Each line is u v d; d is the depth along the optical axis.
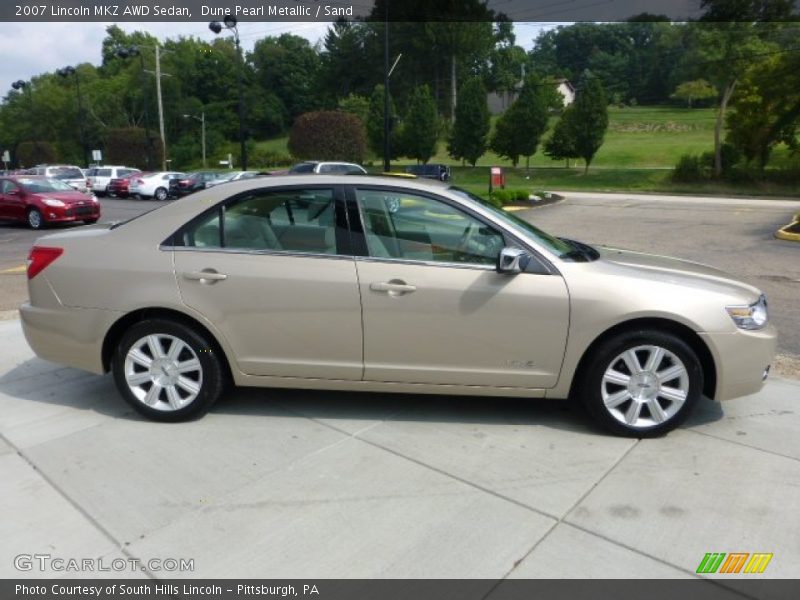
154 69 83.75
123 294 4.15
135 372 4.24
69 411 4.45
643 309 3.87
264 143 92.75
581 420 4.32
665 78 103.25
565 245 4.44
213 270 4.07
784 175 37.78
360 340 4.05
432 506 3.29
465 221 4.05
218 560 2.88
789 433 4.14
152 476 3.57
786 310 7.87
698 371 3.94
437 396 4.73
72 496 3.37
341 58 87.25
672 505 3.30
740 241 14.95
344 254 4.05
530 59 113.38
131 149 61.25
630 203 28.78
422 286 3.95
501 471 3.64
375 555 2.91
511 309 3.93
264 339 4.11
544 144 50.16
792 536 3.06
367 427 4.20
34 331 4.36
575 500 3.35
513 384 4.06
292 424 4.24
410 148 52.34
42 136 82.88
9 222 18.73
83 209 18.39
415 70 75.81
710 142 60.00
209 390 4.20
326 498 3.36
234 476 3.58
